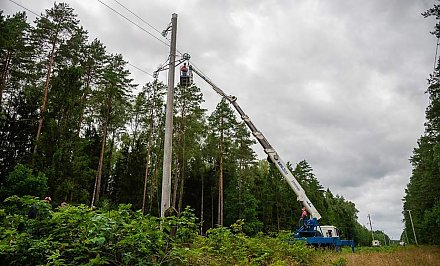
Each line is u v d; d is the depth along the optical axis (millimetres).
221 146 39156
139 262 5102
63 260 4633
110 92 34938
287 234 12727
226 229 9352
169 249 5816
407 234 90312
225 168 44875
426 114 26875
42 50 29781
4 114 24047
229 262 7969
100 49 35469
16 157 22281
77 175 24453
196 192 44312
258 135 23688
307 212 22578
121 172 39250
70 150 24297
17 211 5938
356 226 106312
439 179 39406
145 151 39531
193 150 38469
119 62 37781
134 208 35969
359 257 15875
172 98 11094
